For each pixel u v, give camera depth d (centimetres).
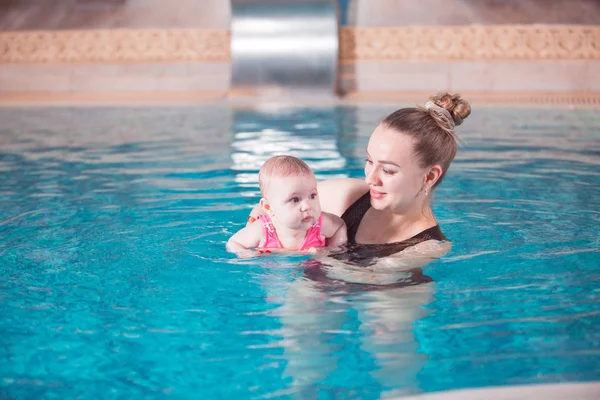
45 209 400
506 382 196
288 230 298
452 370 203
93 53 1123
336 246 301
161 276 279
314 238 300
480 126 739
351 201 316
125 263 296
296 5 1073
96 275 283
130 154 588
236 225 356
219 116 842
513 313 241
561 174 488
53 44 1124
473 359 210
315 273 278
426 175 286
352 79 1098
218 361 211
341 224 308
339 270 279
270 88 1047
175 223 362
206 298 257
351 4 1146
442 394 189
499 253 304
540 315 239
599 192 430
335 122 775
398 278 272
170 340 225
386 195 285
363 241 305
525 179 474
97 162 552
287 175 291
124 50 1125
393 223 303
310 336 226
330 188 325
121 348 220
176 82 1107
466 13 1130
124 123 784
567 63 1068
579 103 927
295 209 292
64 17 1158
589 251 308
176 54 1119
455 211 384
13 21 1154
